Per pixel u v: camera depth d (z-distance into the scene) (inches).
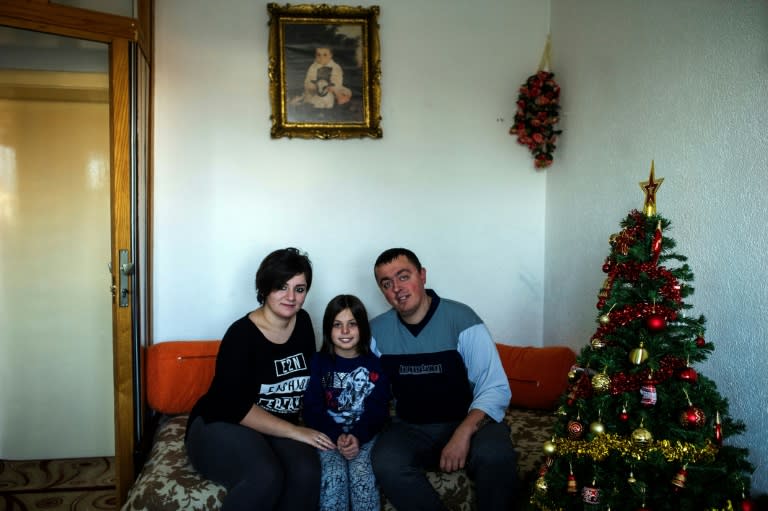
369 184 112.2
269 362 78.1
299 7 107.3
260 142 108.8
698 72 71.5
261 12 108.0
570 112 107.7
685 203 74.0
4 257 102.8
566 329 108.3
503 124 115.8
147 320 102.3
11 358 104.3
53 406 105.9
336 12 108.1
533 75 114.8
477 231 115.9
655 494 57.4
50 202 101.9
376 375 82.2
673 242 61.8
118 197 90.2
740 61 64.5
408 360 82.5
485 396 78.6
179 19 105.7
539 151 113.9
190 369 98.7
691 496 56.4
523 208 117.0
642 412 56.9
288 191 110.0
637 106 85.3
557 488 61.9
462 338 82.6
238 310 109.5
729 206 66.0
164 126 105.7
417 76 113.1
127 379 91.7
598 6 96.9
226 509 66.8
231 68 107.5
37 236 102.7
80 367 105.7
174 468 78.1
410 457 74.2
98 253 103.1
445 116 114.1
